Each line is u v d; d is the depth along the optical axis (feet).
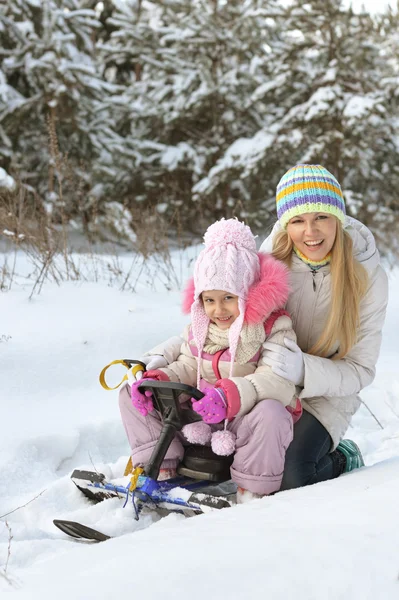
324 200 9.08
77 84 33.30
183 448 9.36
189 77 37.27
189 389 8.42
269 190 37.91
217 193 36.81
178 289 18.93
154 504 8.65
